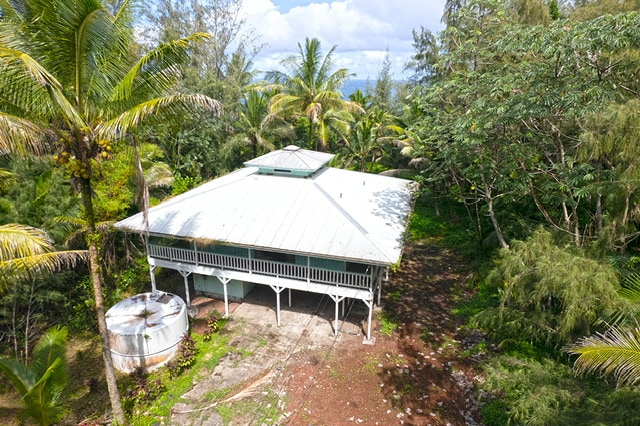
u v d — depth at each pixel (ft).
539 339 40.42
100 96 28.09
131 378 42.93
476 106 43.57
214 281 58.85
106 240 60.13
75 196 53.01
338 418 36.96
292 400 39.19
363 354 46.14
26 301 45.37
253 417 37.17
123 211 61.26
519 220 59.06
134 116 26.37
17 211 45.03
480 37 52.16
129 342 43.01
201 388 41.01
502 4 47.47
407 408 37.99
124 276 62.75
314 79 91.86
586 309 30.09
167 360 44.80
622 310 27.04
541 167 49.83
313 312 55.16
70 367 45.39
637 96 40.70
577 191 38.42
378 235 47.91
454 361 44.75
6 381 43.50
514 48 40.93
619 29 34.01
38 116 27.22
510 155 48.73
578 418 24.91
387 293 60.70
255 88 102.17
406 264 71.26
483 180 55.83
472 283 61.26
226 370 43.55
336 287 47.55
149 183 67.72
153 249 54.03
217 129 96.84
